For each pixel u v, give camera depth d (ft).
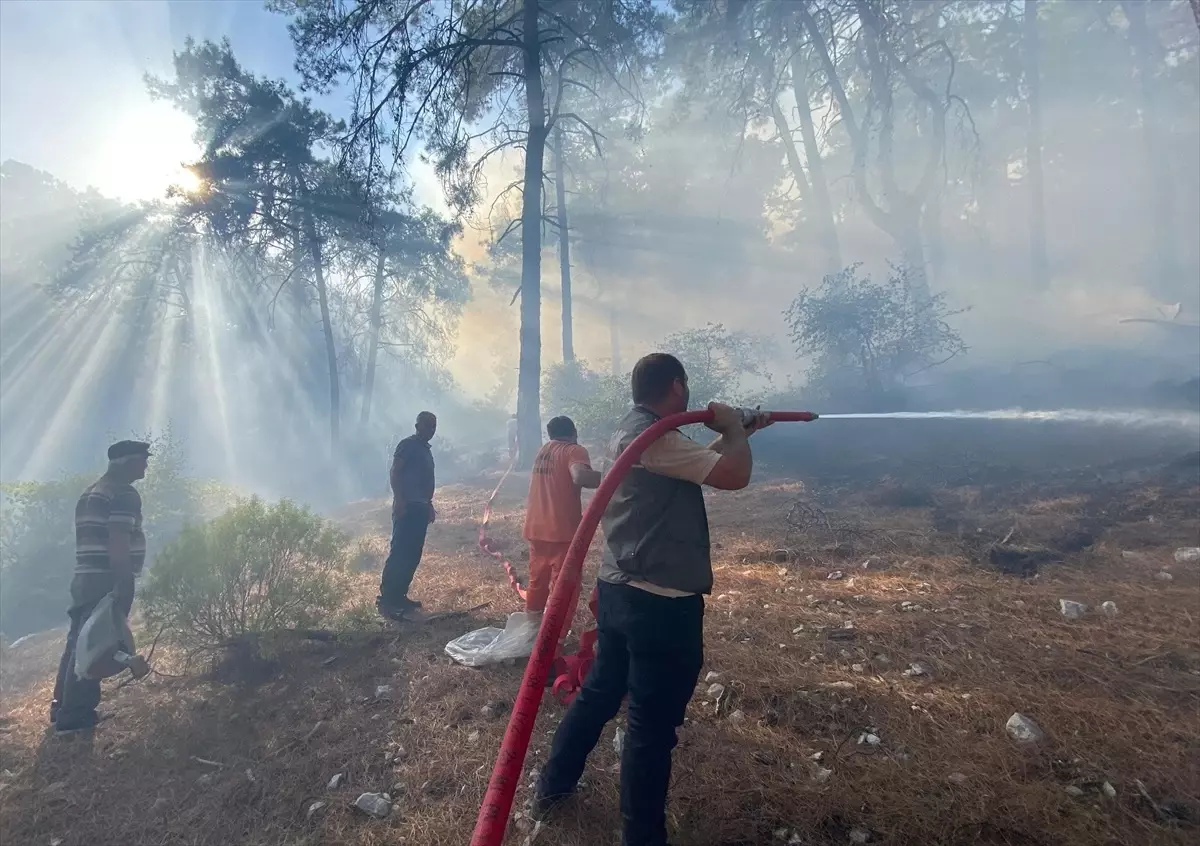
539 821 9.36
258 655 15.51
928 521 23.32
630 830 8.27
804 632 14.57
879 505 26.43
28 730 13.99
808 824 8.79
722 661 13.30
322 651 16.05
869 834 8.56
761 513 27.45
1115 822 8.50
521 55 59.72
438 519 35.42
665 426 8.23
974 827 8.52
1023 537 20.35
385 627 17.52
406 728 12.17
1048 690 11.52
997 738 10.31
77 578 13.66
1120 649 12.84
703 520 8.55
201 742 12.52
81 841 10.13
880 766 9.78
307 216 73.15
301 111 71.15
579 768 9.54
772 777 9.74
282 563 16.63
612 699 9.25
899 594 16.65
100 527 13.91
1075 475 27.25
